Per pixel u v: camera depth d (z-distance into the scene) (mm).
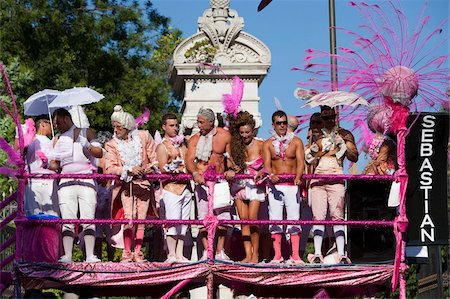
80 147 11211
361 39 11430
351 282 11141
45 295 11273
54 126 12344
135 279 10930
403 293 11117
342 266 11133
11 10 28094
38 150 11203
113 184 11391
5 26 27828
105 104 28531
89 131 11273
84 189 11070
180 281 10945
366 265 11188
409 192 11461
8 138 18141
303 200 11852
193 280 11062
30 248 10938
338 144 11477
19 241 10961
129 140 11117
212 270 10898
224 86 15484
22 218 10945
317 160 11578
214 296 11867
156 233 12430
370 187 11469
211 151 11164
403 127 11188
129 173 10930
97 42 29078
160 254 12336
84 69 29031
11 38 27844
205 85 15461
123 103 29281
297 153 11180
